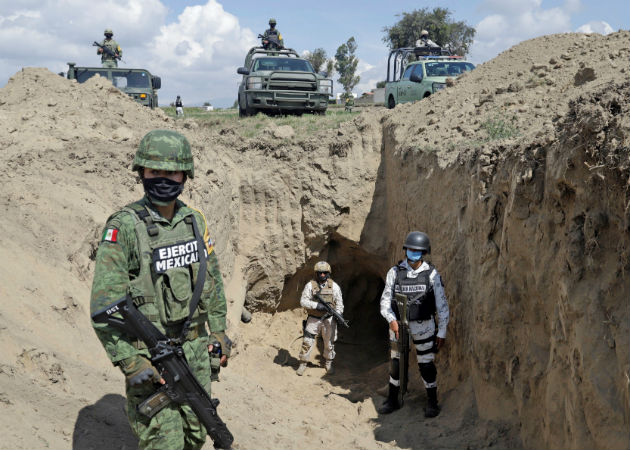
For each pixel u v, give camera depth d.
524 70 9.06
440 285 5.72
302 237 10.13
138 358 2.44
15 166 5.62
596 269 3.59
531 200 4.55
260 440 4.23
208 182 8.35
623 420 3.10
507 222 4.85
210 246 2.84
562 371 3.85
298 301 10.85
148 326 2.46
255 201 10.05
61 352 3.77
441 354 6.73
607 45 8.45
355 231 10.21
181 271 2.58
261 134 10.66
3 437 2.74
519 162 4.75
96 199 5.88
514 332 4.86
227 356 2.96
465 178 6.38
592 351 3.39
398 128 9.54
